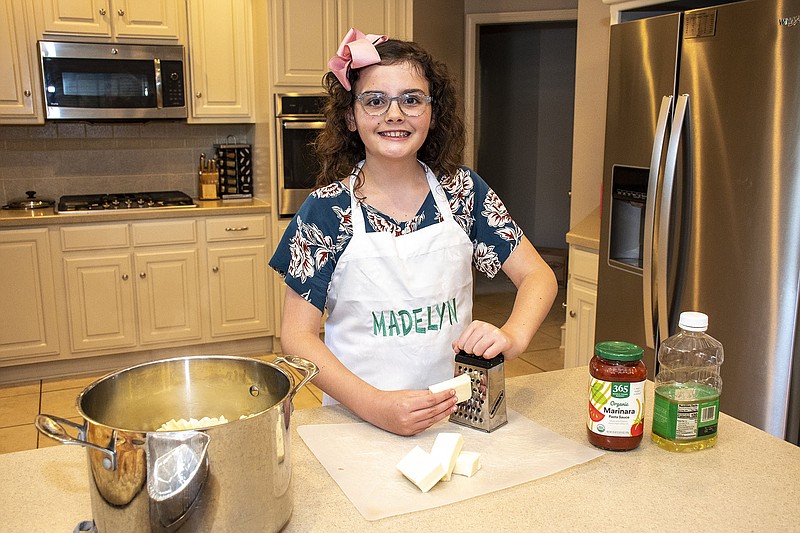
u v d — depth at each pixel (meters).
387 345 1.41
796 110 1.89
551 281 1.50
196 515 0.81
